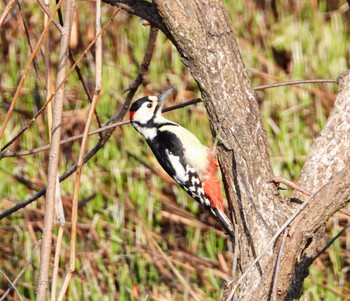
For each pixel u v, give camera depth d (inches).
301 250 259.8
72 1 247.6
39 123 567.2
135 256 498.0
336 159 294.8
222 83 277.3
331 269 497.4
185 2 272.8
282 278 259.3
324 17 655.1
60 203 245.9
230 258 507.2
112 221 526.9
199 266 498.3
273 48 629.0
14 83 593.6
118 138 563.8
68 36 247.1
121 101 577.0
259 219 275.7
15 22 591.2
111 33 619.2
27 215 519.5
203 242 524.1
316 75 596.7
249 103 280.2
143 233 512.1
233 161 280.2
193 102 342.6
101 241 508.7
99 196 534.3
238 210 280.2
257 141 279.4
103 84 588.4
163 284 488.4
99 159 554.9
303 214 257.1
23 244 508.4
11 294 480.7
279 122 574.6
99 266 493.0
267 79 598.2
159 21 286.8
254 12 649.0
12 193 539.2
